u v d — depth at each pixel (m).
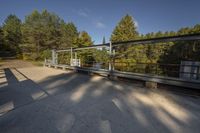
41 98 4.70
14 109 3.78
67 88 6.11
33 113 3.51
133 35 24.75
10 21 35.41
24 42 26.88
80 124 2.96
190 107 3.92
